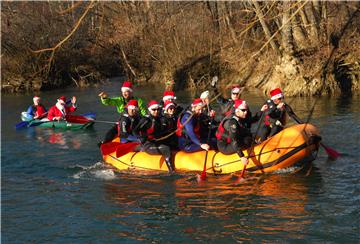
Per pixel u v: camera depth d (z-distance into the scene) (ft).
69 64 92.12
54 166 31.07
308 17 59.77
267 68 66.08
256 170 26.07
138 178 27.25
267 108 28.04
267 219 20.33
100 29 30.89
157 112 28.09
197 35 81.41
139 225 20.56
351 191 23.15
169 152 28.02
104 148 29.68
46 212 22.74
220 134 26.66
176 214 21.44
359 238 18.30
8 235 20.35
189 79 77.71
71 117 44.29
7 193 25.76
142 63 93.66
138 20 88.99
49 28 79.20
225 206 22.02
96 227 20.67
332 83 57.31
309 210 21.03
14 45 82.48
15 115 58.80
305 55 58.34
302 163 26.63
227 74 74.69
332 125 38.58
